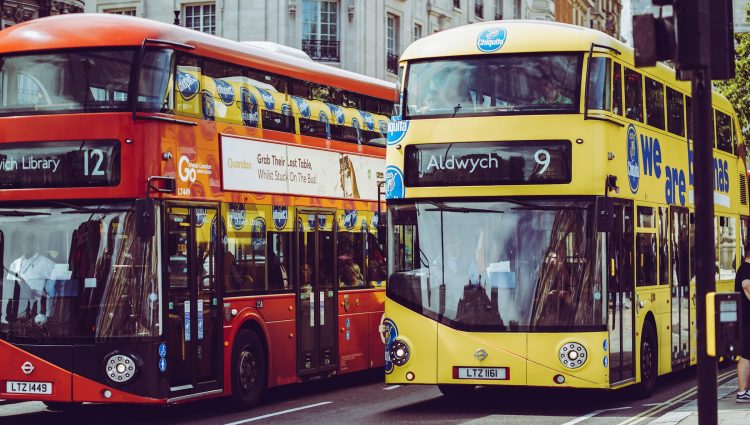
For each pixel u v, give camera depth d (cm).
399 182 1762
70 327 1614
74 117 1628
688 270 2223
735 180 2669
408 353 1733
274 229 1934
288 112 2002
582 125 1706
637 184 1891
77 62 1642
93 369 1602
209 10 5088
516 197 1711
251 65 1892
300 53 2197
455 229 1730
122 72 1631
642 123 1944
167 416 1814
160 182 1623
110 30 1648
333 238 2141
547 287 1691
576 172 1697
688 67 913
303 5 5084
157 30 1670
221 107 1797
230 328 1794
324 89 2134
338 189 2162
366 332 2256
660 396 1977
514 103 1723
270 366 1916
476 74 1748
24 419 1798
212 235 1752
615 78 1788
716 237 2445
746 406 1703
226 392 1786
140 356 1595
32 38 1661
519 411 1789
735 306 925
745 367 1742
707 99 926
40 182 1634
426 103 1762
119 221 1614
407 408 1866
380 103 2362
